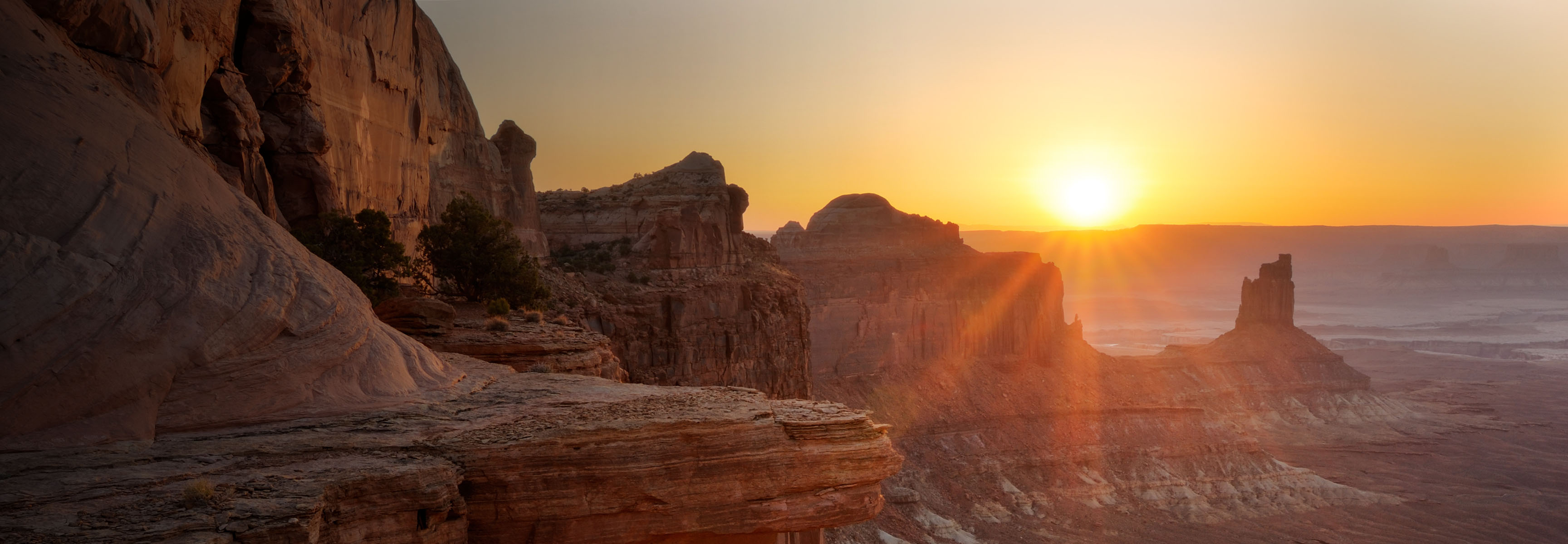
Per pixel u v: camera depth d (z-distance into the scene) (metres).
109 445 15.41
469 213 44.44
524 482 16.44
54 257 16.41
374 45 45.34
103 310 16.33
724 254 80.75
